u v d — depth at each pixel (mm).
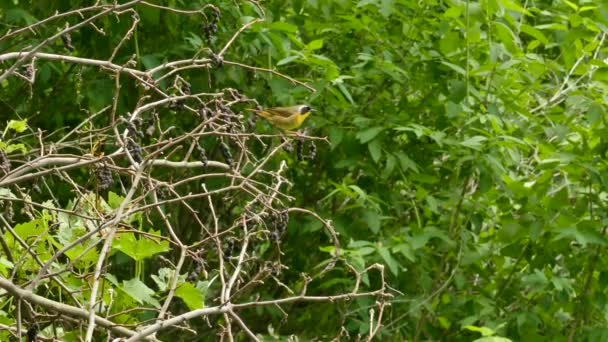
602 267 11516
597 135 11266
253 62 11352
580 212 11312
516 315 11383
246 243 6582
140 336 5758
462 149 11219
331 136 11078
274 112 10422
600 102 11234
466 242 11281
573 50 11289
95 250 6746
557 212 11258
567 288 11352
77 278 6832
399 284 11352
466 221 11453
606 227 11453
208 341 11312
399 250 10695
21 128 7121
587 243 11078
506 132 11047
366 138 10758
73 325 7273
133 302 7027
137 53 10227
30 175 6535
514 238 11133
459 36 11406
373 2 10812
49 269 6676
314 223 11172
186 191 11344
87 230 6805
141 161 6402
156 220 10906
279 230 6746
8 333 6559
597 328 11414
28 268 6793
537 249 11516
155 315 9102
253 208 8016
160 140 6707
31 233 6785
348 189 10727
